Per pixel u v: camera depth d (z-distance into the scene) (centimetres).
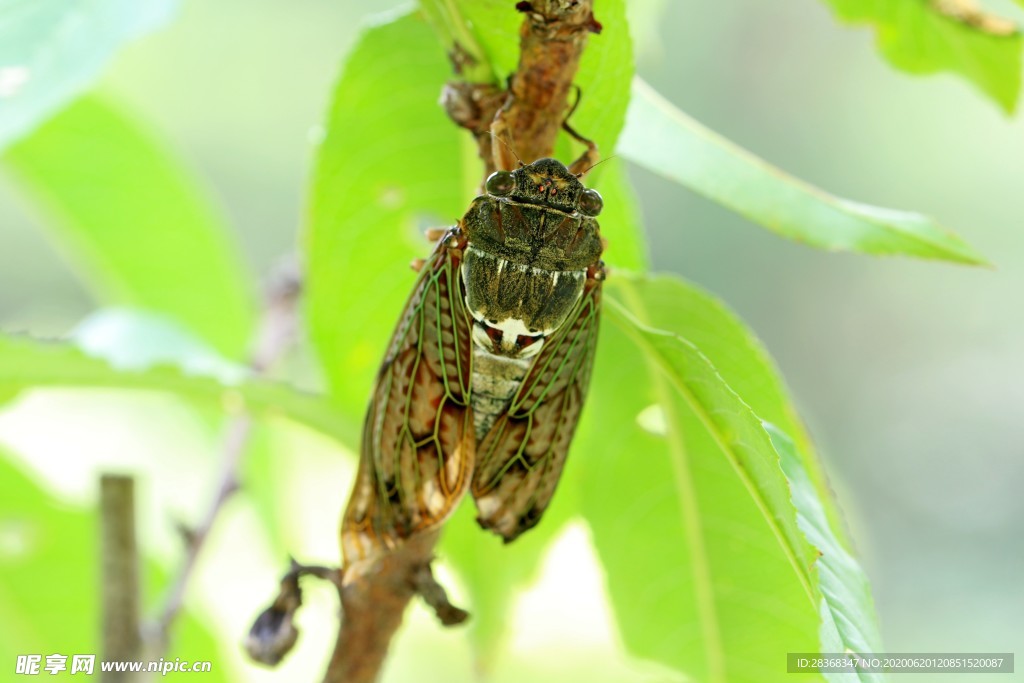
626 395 46
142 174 51
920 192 140
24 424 72
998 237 137
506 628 48
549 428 45
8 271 115
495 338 45
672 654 47
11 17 43
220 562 67
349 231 47
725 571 46
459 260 45
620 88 43
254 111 125
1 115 42
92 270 53
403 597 44
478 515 45
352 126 46
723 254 139
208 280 53
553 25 42
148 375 46
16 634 50
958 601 122
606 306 44
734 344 45
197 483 71
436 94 46
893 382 144
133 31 43
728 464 46
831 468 144
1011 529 131
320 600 59
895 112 142
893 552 131
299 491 69
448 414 45
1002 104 48
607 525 47
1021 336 138
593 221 44
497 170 43
